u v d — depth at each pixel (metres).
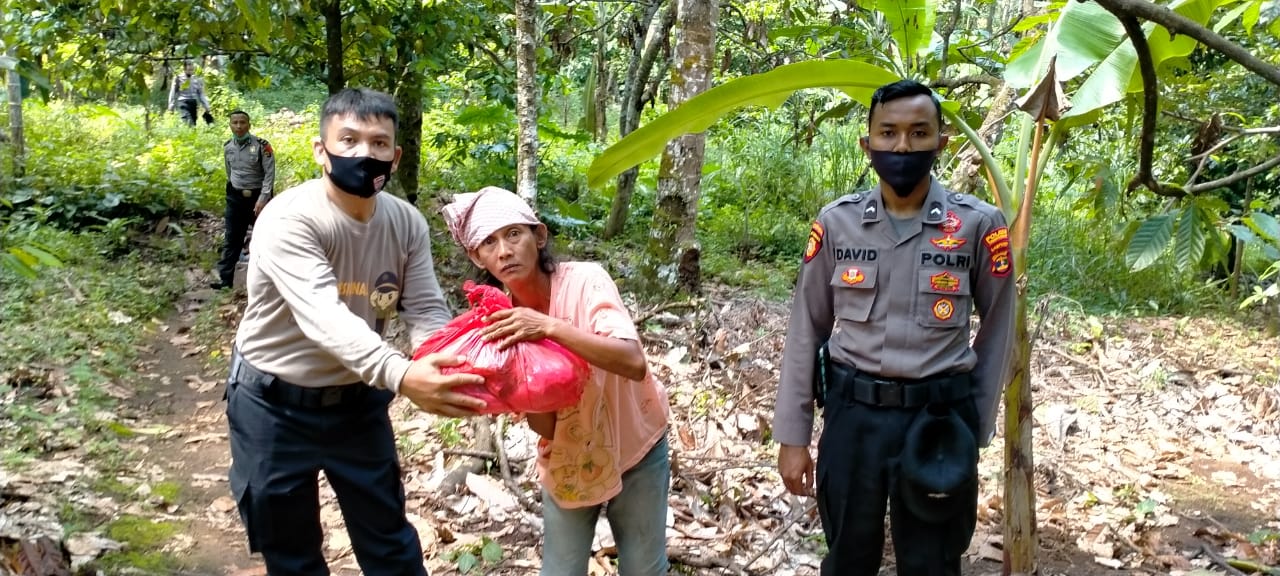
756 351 6.27
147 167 10.21
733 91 2.79
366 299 2.50
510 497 3.99
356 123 2.28
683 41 6.86
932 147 2.39
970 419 2.53
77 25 8.00
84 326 6.06
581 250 9.36
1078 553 3.91
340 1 7.99
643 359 2.21
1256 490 4.76
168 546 3.55
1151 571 3.78
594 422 2.34
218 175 10.88
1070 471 4.86
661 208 7.33
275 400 2.43
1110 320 7.92
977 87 7.15
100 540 3.43
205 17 7.07
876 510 2.58
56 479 3.88
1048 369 6.55
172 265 8.24
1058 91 2.70
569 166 12.81
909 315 2.46
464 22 8.71
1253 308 8.76
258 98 19.88
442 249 8.87
